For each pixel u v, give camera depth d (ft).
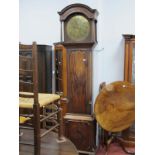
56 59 11.34
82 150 9.94
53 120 6.95
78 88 9.90
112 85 9.76
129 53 10.44
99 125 10.18
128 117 9.50
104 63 11.69
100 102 9.64
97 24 10.69
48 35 12.50
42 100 5.66
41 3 12.50
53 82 12.00
